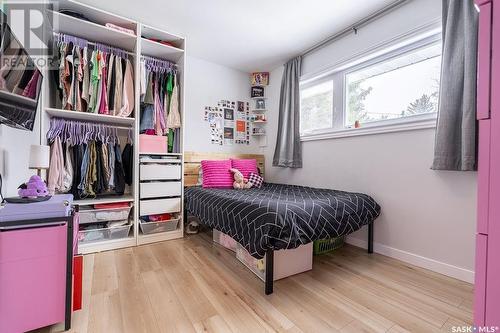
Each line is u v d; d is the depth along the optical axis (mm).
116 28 2217
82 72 2158
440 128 1724
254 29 2477
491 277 832
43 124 1935
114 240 2246
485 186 849
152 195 2432
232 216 1786
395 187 2098
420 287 1610
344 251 2270
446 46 1697
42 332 1145
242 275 1754
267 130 3648
